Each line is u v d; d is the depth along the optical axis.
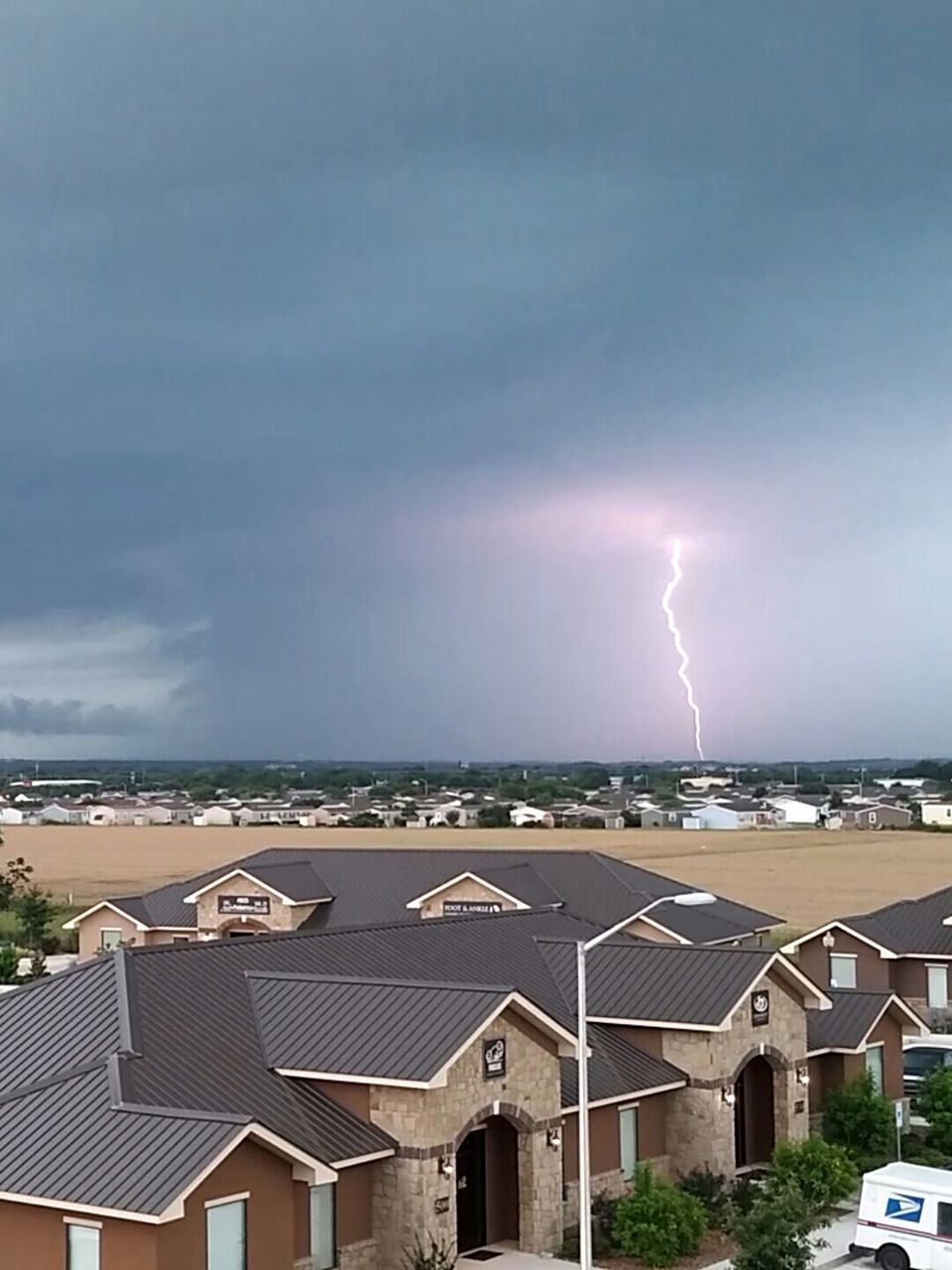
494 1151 39.19
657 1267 37.31
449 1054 35.22
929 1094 49.69
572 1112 39.75
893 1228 37.41
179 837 189.12
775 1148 44.53
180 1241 29.28
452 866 73.25
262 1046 36.97
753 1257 32.41
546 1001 44.66
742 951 45.38
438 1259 35.03
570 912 68.06
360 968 42.75
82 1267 29.75
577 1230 39.22
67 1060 35.22
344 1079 35.53
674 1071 43.47
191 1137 30.23
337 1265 34.44
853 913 103.44
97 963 38.50
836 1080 48.97
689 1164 43.19
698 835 180.75
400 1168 35.25
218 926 73.12
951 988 69.38
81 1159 30.39
